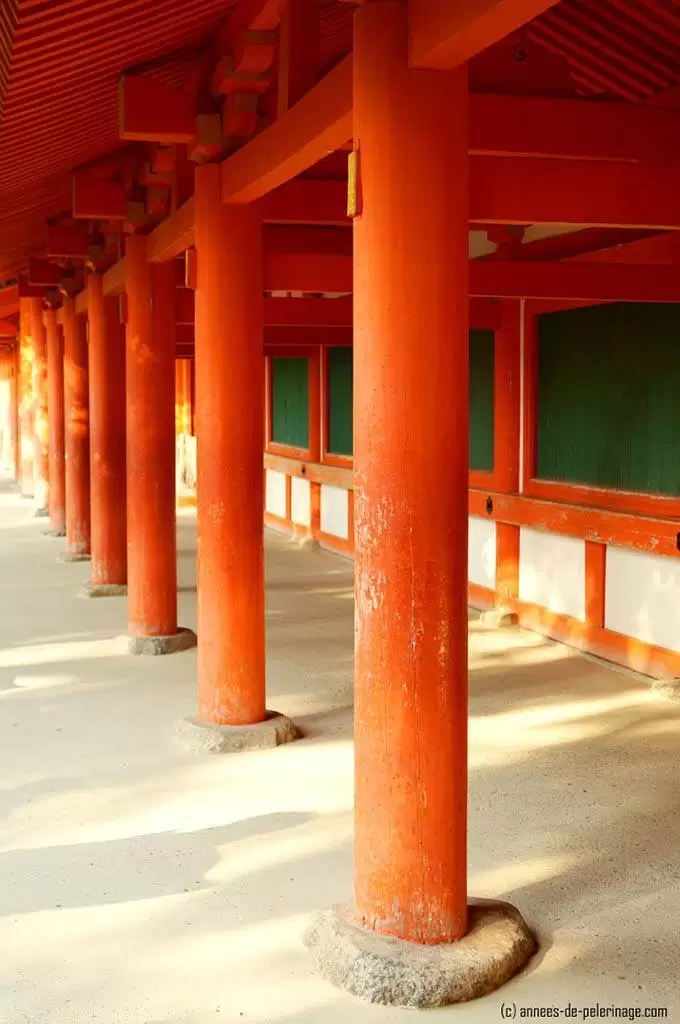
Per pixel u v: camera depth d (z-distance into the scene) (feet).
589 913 14.66
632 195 18.85
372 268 12.64
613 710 24.53
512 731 22.98
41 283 46.96
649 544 26.99
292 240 30.22
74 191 28.78
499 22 10.85
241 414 21.61
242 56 19.17
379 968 12.50
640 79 23.57
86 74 19.76
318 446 53.62
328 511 52.54
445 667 12.92
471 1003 12.41
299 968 13.19
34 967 13.25
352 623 34.68
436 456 12.68
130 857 16.47
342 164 23.93
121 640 30.81
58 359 56.90
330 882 15.51
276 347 52.95
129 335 30.01
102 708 24.76
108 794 19.22
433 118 12.40
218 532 21.86
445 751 12.99
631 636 28.30
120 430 39.55
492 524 35.45
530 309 32.60
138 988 12.76
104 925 14.30
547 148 16.88
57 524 57.67
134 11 16.79
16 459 103.04
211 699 22.22
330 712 24.25
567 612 31.32
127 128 20.80
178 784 19.70
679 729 23.03
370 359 12.76
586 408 30.25
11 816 18.22
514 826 17.74
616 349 28.76
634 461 28.19
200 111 21.16
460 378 12.78
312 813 18.20
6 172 25.59
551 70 17.33
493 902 14.12
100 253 38.14
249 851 16.65
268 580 43.62
